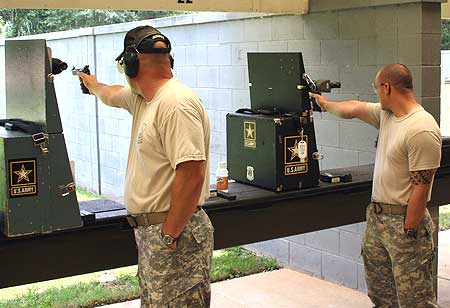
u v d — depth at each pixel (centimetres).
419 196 302
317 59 476
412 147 299
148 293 252
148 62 248
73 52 834
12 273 258
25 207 245
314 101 342
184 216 240
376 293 336
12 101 275
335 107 342
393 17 420
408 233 308
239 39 548
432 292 319
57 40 861
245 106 546
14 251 257
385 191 314
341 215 365
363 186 365
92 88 296
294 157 335
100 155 812
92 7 387
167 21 640
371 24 434
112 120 778
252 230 326
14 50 269
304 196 342
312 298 451
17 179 242
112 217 277
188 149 236
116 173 780
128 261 287
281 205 336
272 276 501
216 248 314
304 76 328
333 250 479
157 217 247
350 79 453
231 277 499
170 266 246
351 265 466
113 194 791
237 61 552
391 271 328
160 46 248
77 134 859
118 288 471
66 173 253
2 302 445
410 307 316
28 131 249
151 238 247
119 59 259
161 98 243
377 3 424
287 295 458
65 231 264
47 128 246
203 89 603
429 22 409
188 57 620
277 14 496
